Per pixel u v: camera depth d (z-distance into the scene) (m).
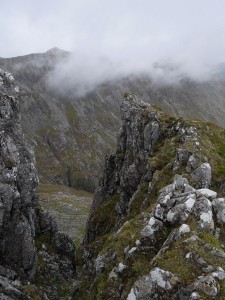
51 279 54.25
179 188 32.50
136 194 53.88
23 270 49.03
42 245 59.34
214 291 21.89
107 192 81.62
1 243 46.56
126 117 79.44
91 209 87.69
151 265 25.66
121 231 32.78
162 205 30.80
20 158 49.91
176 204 30.30
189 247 24.81
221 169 46.59
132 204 53.03
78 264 66.75
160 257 25.09
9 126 49.41
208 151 50.41
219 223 28.28
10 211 46.50
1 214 44.59
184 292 22.44
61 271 58.00
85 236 80.81
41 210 62.31
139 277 25.17
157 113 70.31
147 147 65.00
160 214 30.44
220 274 22.91
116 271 28.77
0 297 39.53
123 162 77.50
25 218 49.88
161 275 23.62
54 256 59.31
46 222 62.12
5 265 47.00
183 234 26.64
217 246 25.64
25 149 51.69
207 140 54.38
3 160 46.16
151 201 45.53
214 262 23.88
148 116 71.00
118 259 29.88
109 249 32.19
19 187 49.03
